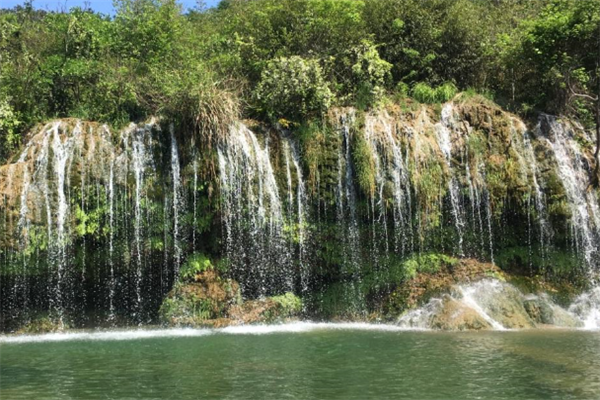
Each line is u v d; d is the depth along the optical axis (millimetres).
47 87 19641
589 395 8477
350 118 18562
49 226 16141
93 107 19109
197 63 20172
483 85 22359
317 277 18234
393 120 18828
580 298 17688
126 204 16859
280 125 18625
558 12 21609
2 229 15719
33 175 16375
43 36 22625
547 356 11359
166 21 22656
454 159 18844
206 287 16781
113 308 16984
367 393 8719
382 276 17828
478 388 8914
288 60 19125
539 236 18656
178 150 17484
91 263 16594
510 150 19000
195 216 17188
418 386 9078
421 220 18016
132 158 17125
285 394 8680
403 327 16094
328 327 16094
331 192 18047
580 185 19109
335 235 18062
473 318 15664
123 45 22188
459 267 17875
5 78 19109
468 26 22500
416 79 22344
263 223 17656
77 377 9844
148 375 9945
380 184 17953
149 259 17000
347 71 20656
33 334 15555
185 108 17453
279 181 18062
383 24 22797
